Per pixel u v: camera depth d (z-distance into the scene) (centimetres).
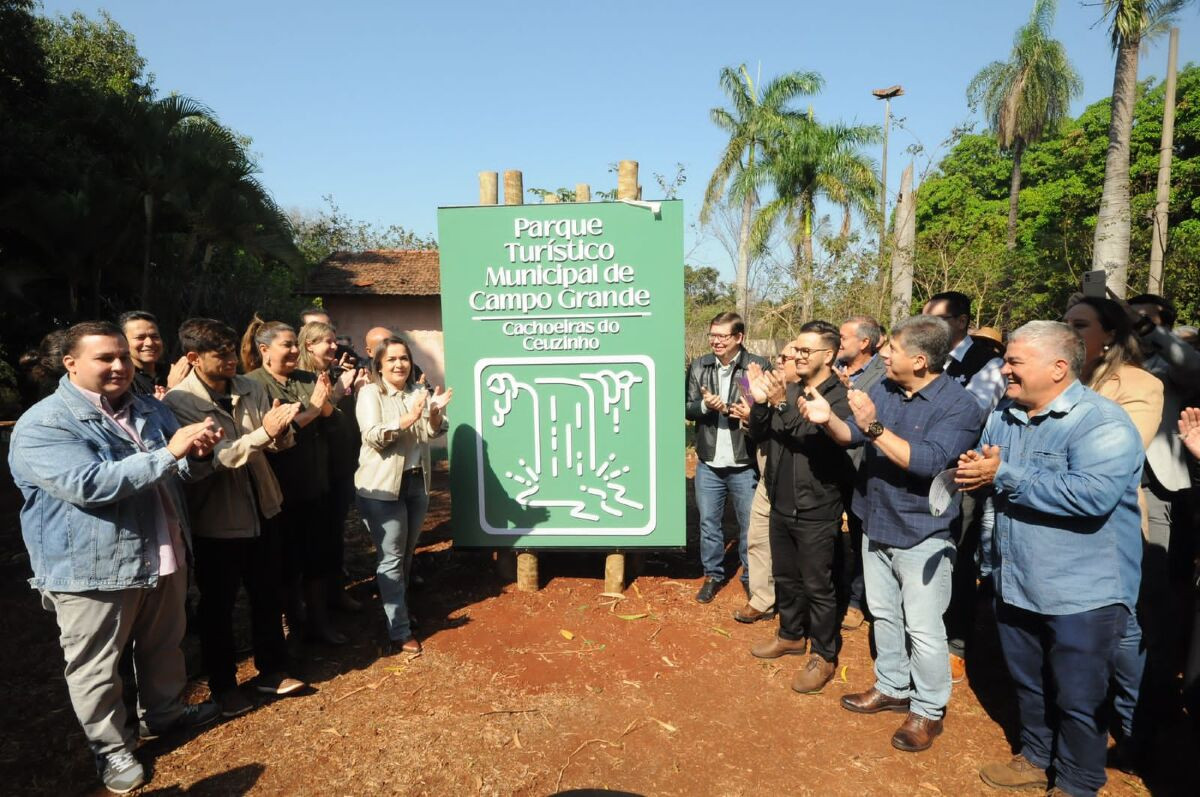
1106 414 259
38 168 1240
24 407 1308
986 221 2692
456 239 488
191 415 327
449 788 293
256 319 448
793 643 403
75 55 2123
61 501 273
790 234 1755
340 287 1916
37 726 338
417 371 497
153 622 309
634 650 411
